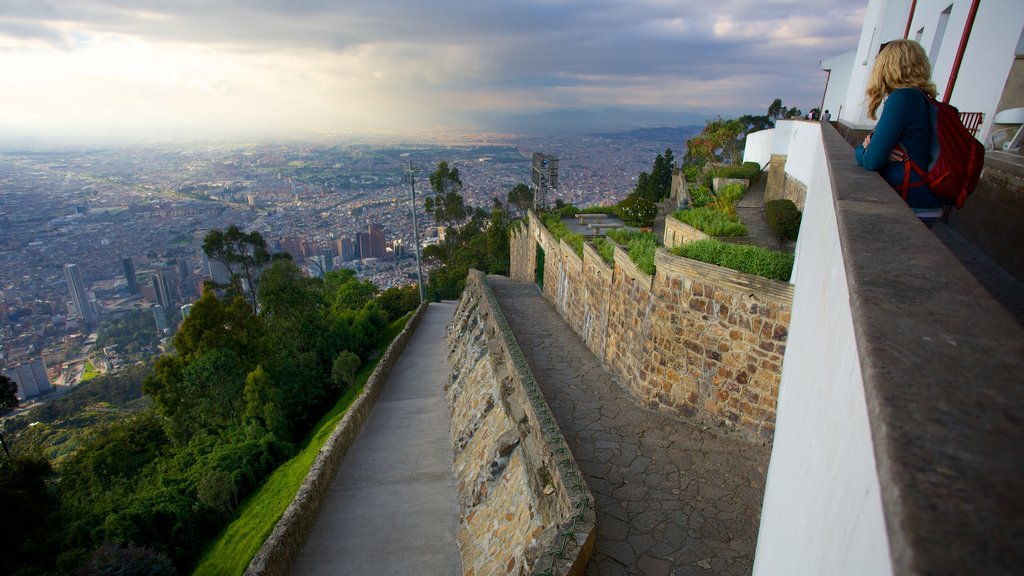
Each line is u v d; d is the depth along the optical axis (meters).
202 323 23.83
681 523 7.00
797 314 3.75
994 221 4.16
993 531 0.60
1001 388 0.98
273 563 9.16
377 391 17.69
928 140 3.12
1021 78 6.11
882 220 2.20
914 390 0.97
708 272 8.68
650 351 10.03
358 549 10.24
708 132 30.06
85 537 15.59
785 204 14.46
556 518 7.20
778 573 2.14
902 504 0.67
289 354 26.38
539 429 8.69
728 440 8.85
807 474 1.77
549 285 20.05
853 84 16.98
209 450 20.50
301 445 21.25
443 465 13.04
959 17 8.17
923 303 1.38
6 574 14.46
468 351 17.42
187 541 15.25
